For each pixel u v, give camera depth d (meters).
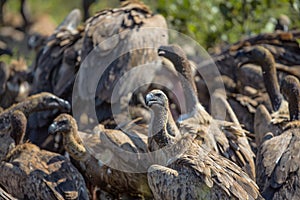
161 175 12.95
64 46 17.12
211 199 12.70
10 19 27.48
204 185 12.75
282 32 17.72
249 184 12.98
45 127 15.70
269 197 13.03
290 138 13.84
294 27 18.84
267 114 15.15
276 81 16.34
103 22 16.80
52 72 16.86
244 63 17.00
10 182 13.86
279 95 16.11
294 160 13.20
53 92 16.50
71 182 13.64
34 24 26.97
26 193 13.67
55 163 13.88
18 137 15.00
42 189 13.54
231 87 17.00
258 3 18.88
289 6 18.95
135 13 17.00
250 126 15.97
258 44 17.61
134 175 13.92
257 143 15.04
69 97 16.27
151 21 16.88
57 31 18.23
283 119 14.89
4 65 18.91
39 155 14.08
